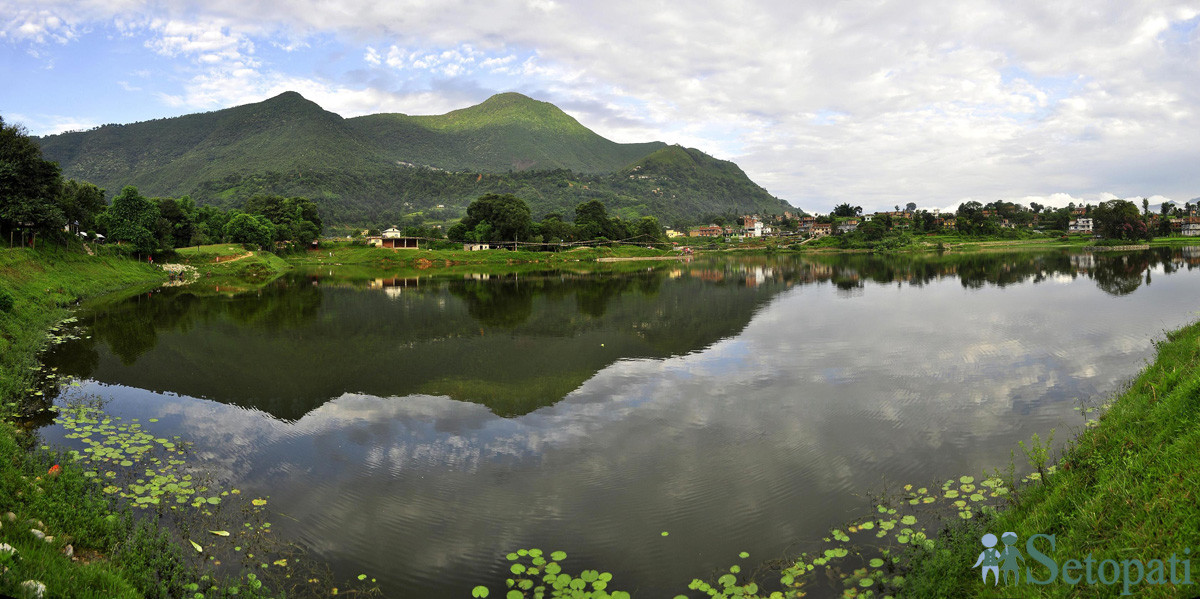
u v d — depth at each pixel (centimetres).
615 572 1179
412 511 1435
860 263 12069
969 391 2291
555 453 1781
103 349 3347
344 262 14512
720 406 2209
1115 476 1129
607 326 4162
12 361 2733
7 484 1290
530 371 2805
